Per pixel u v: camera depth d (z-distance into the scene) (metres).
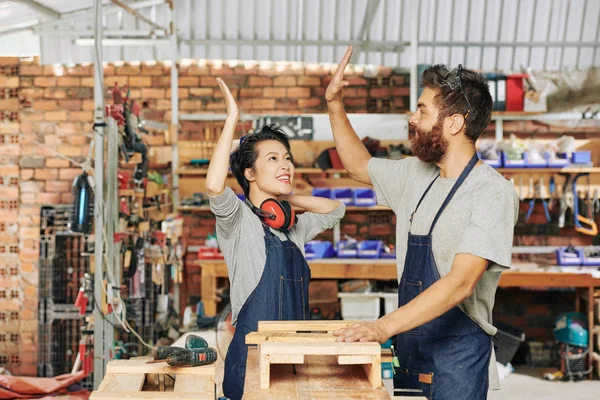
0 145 6.54
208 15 6.37
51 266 6.21
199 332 5.45
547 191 6.55
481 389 2.43
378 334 1.91
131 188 4.73
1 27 5.97
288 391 1.80
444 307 2.05
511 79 6.40
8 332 6.52
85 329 4.35
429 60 6.59
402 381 2.52
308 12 6.34
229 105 2.57
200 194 6.52
